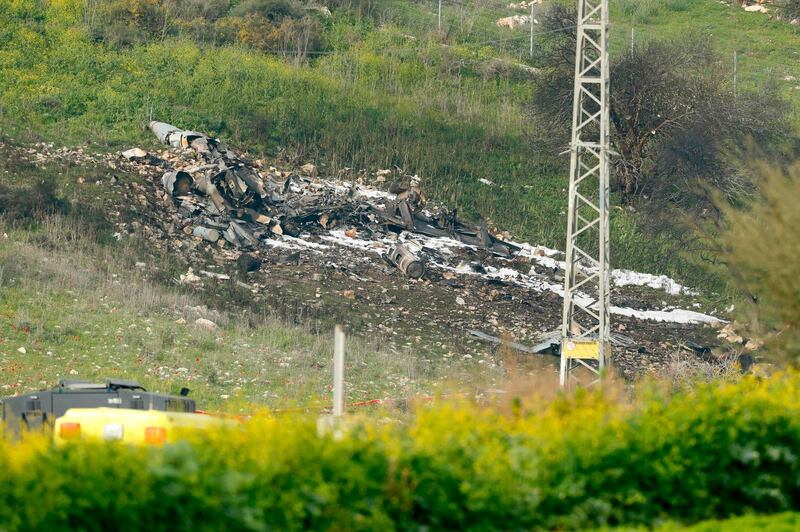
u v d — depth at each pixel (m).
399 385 88.88
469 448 34.47
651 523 36.81
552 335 115.75
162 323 96.06
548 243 164.25
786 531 35.50
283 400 77.19
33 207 122.56
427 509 32.38
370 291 125.69
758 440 40.16
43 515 26.16
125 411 37.84
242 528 28.53
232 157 157.50
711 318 136.75
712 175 162.25
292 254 131.38
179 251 126.00
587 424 37.66
